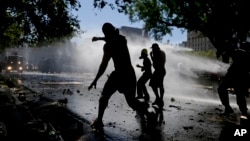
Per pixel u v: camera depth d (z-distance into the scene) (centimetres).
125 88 473
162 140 408
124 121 544
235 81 646
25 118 470
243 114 643
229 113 679
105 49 467
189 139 420
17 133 370
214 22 2444
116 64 471
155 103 827
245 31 2361
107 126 488
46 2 1722
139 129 475
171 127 505
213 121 586
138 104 492
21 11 1667
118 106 765
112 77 471
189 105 886
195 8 2659
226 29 2412
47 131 390
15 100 695
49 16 1767
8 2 1560
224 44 2477
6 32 2139
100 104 471
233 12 2334
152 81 803
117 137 413
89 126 478
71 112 620
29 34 1919
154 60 797
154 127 498
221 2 2328
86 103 785
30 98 848
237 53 646
